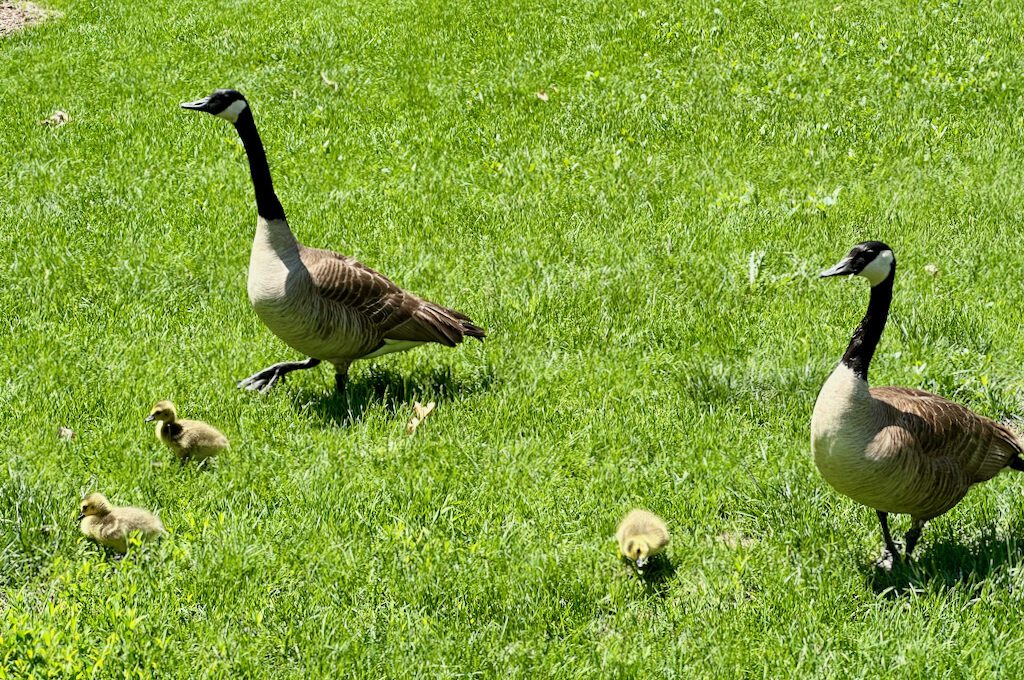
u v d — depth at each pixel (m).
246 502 7.34
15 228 12.09
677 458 7.94
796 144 13.93
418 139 14.68
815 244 11.38
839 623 6.13
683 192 12.71
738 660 5.90
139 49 19.03
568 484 7.70
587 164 13.64
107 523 6.79
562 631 6.26
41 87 17.36
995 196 12.27
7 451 7.89
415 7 20.17
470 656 5.96
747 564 6.72
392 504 7.32
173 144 14.73
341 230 12.12
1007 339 9.47
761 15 18.61
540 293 10.36
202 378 9.08
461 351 9.60
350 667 5.88
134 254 11.45
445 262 11.34
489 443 8.15
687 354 9.44
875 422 6.13
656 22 18.64
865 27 17.83
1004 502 7.07
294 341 8.55
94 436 8.12
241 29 19.64
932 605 6.19
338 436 8.22
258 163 8.31
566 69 16.89
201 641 6.00
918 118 14.59
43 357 9.27
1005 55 16.28
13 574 6.70
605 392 8.81
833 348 9.35
